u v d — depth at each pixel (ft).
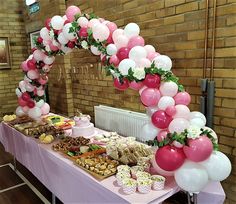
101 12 10.76
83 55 12.48
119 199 5.10
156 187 5.28
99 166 6.19
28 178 11.04
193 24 7.40
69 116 14.19
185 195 7.79
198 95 7.64
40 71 10.02
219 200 5.84
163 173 5.74
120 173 5.64
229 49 6.68
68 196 7.00
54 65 14.64
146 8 8.73
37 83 10.48
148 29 8.82
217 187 5.96
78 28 7.06
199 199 5.94
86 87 12.77
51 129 9.85
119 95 10.75
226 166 4.95
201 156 4.72
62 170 7.00
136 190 5.28
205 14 7.02
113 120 10.45
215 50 6.99
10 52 17.85
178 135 4.88
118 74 5.97
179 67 8.05
